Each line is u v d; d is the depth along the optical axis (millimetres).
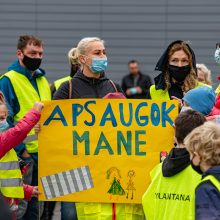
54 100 9367
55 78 23797
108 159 9344
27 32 23812
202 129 7191
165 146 9297
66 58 23828
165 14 23906
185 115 7887
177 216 7789
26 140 10906
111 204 9461
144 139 9312
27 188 9586
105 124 9344
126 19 23922
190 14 23828
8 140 9156
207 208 6961
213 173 7070
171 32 23891
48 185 9422
